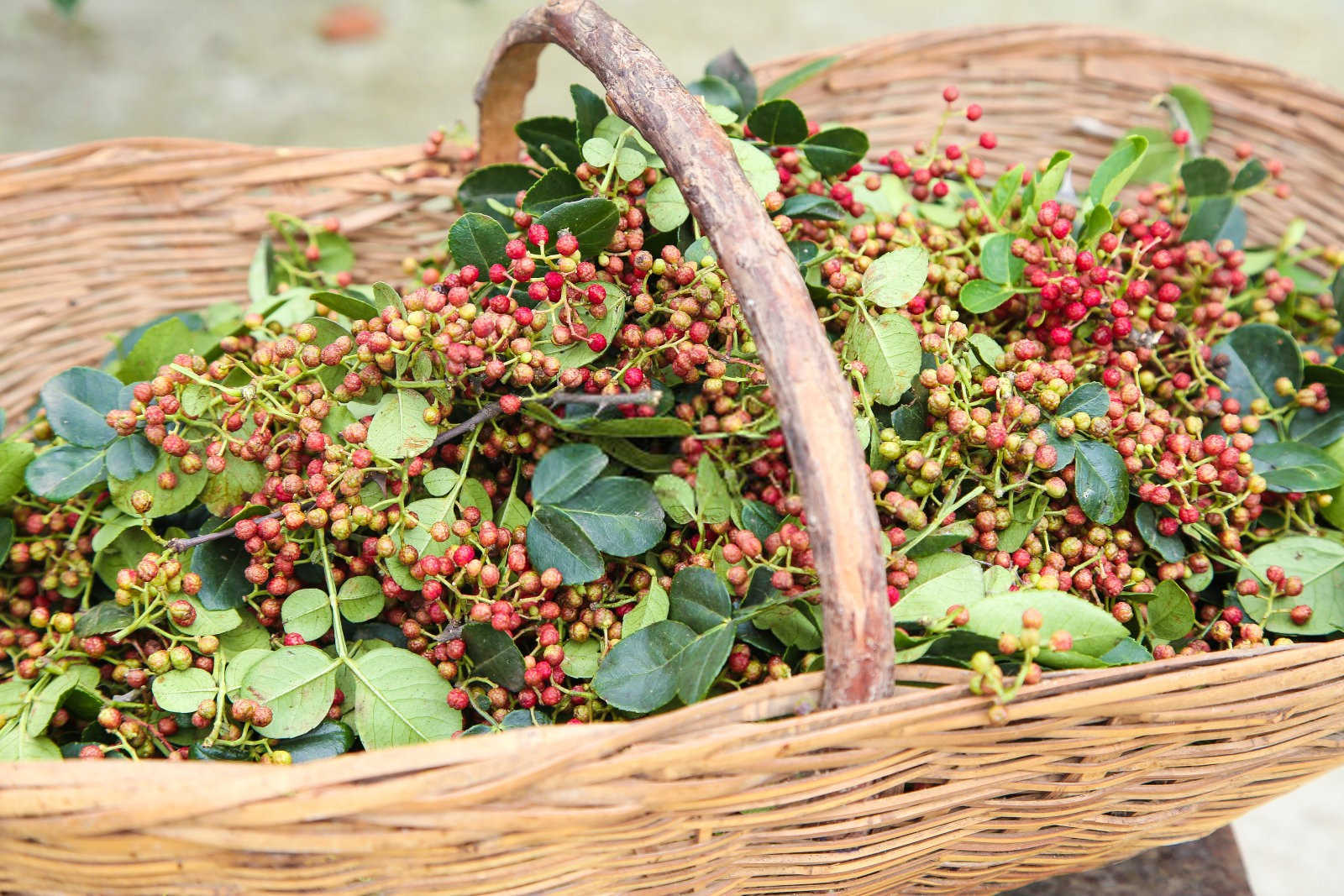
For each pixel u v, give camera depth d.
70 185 1.07
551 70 2.31
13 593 1.02
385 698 0.96
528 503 1.01
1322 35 2.63
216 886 0.90
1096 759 0.93
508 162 1.06
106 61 2.41
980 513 0.97
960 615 0.93
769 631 0.95
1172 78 1.13
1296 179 1.13
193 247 1.10
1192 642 0.98
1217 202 1.07
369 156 1.10
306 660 0.96
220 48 2.49
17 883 0.90
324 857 0.89
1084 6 2.72
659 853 0.91
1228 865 1.03
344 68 2.45
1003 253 1.01
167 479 0.98
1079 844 0.96
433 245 1.12
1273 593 0.98
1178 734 0.93
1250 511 0.99
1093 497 0.96
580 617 0.98
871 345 0.98
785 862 0.93
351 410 0.99
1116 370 0.99
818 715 0.89
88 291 1.09
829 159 1.03
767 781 0.90
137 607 0.97
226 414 0.97
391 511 0.97
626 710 0.94
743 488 1.00
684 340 0.97
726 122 1.02
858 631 0.89
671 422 0.97
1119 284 1.01
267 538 0.96
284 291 1.07
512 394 0.98
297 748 0.96
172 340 1.02
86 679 0.98
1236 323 1.04
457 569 0.96
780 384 0.90
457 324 0.95
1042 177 1.02
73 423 0.99
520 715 0.96
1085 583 0.97
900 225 1.03
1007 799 0.94
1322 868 1.25
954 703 0.90
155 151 1.08
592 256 0.98
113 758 0.96
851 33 2.61
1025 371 0.97
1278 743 0.94
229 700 0.96
